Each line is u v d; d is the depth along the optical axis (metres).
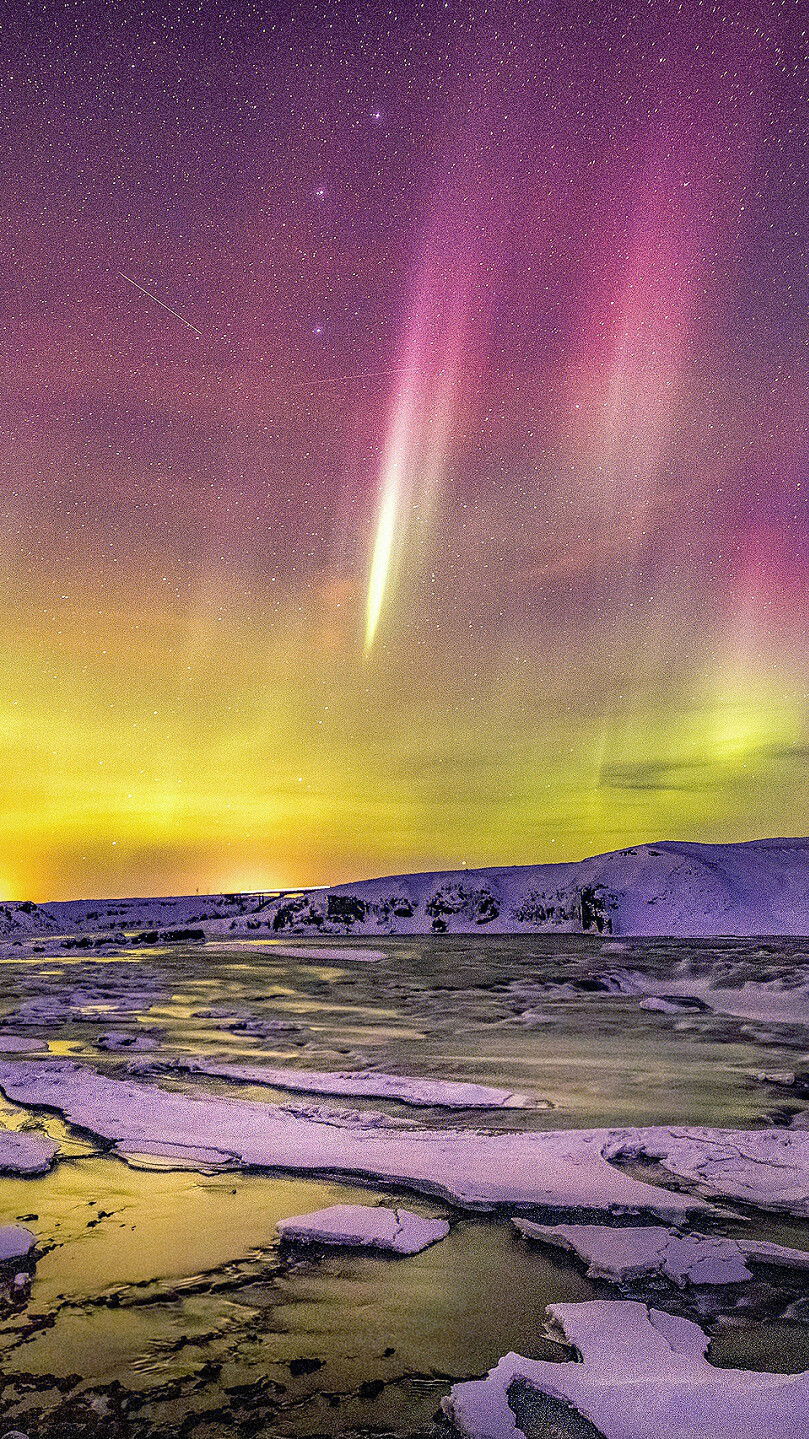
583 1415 2.16
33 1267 3.07
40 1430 2.11
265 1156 4.33
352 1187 3.93
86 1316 2.70
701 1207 3.61
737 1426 2.10
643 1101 5.51
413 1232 3.32
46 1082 5.92
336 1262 3.11
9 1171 4.15
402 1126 4.88
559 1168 4.09
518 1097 5.60
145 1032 8.43
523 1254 3.18
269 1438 2.07
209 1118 5.03
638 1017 9.23
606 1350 2.46
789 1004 9.87
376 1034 8.26
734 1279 2.94
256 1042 7.82
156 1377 2.35
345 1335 2.58
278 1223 3.40
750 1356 2.45
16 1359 2.45
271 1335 2.58
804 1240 3.29
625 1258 3.08
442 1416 2.16
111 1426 2.12
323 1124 4.93
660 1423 2.11
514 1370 2.36
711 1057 6.98
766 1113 5.20
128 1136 4.68
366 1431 2.10
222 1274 3.00
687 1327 2.61
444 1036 8.10
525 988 11.98
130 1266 3.07
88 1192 3.87
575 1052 7.24
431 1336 2.57
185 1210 3.64
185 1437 2.08
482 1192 3.78
